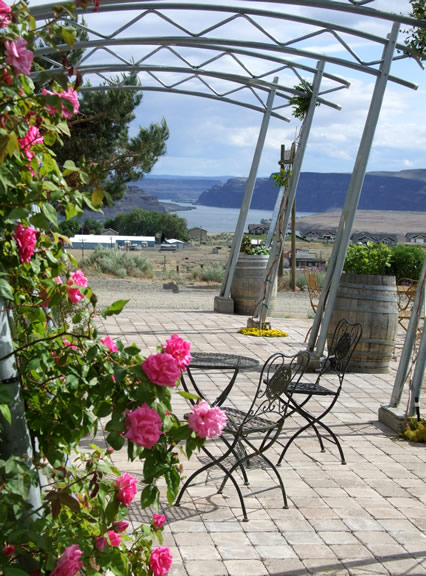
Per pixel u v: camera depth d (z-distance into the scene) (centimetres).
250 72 1084
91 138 1446
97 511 232
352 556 395
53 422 219
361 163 876
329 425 666
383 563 388
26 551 193
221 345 1054
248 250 1429
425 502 483
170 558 236
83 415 225
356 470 543
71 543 199
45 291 228
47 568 185
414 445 618
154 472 216
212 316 1353
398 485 514
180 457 547
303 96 1099
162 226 8906
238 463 455
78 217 226
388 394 802
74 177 219
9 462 187
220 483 500
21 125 195
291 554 394
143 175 1493
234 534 418
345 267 991
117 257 2586
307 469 541
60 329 242
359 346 907
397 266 1877
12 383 199
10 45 178
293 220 2292
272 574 370
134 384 213
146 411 204
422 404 759
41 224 199
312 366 904
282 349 1045
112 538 216
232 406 705
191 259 4244
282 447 592
